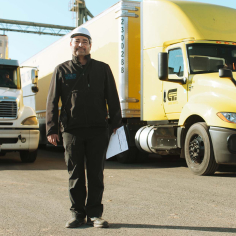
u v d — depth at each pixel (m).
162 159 11.54
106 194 5.84
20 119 10.27
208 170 7.48
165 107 8.95
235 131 7.07
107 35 10.91
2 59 11.66
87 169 4.19
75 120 4.10
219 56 8.45
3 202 5.39
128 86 10.11
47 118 4.16
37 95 16.25
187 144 7.96
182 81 8.34
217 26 8.75
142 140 9.46
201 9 8.98
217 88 7.59
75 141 4.11
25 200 5.52
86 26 12.38
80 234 3.85
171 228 4.00
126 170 8.69
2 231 3.99
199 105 7.71
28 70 17.64
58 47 14.15
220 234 3.77
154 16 9.41
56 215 4.64
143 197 5.58
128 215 4.57
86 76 4.12
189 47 8.41
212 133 7.30
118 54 10.24
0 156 13.02
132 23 10.23
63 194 5.95
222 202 5.18
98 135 4.15
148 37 9.54
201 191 5.96
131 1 10.26
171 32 8.92
